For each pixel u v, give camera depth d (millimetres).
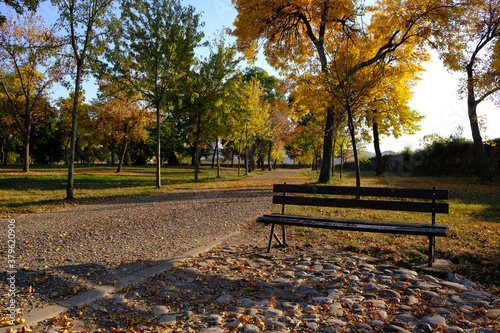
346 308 3125
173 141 59844
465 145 27547
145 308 3203
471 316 2852
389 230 4246
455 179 22938
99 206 10812
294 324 2805
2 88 23672
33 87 23891
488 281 3627
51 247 5496
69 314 3037
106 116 30516
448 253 4652
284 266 4473
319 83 11703
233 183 21188
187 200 12234
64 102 31234
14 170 26516
